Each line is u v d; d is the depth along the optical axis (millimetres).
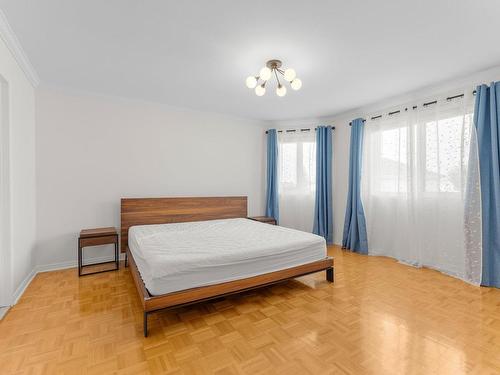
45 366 1469
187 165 4195
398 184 3676
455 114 3055
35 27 2006
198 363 1514
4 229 2178
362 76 2912
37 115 3074
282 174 4957
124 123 3646
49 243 3162
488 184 2721
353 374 1427
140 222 3652
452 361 1533
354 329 1885
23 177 2604
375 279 2920
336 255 3961
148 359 1542
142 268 2213
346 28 2012
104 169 3512
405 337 1783
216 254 2145
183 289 1952
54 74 2879
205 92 3447
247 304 2297
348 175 4445
